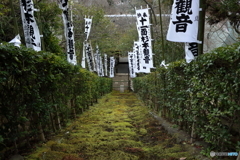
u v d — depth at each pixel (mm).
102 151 3656
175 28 3818
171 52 8625
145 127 5887
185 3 3715
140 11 7496
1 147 3039
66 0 6824
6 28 6188
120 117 7547
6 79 2680
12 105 3104
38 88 3918
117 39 17578
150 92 9266
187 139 4141
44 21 6777
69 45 7176
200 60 3359
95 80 11258
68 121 6328
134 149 3791
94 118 7176
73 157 3252
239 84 2500
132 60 17969
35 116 3859
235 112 2725
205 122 3420
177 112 4914
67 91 6090
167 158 3254
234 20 4180
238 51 2383
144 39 7582
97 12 10867
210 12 4309
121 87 23016
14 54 2721
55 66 4379
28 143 3631
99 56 16234
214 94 2934
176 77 4766
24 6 4742
